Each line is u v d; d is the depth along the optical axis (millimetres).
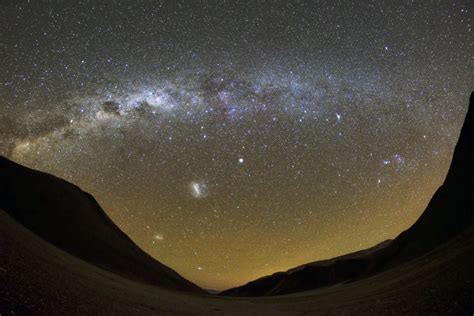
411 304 9172
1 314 5266
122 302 9914
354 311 10805
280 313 12984
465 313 6953
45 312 6234
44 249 12883
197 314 11531
